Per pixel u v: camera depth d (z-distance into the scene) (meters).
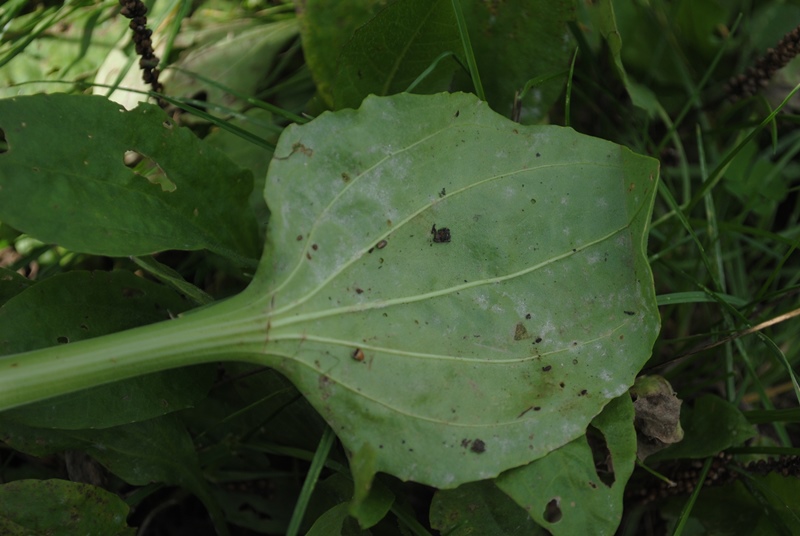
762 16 0.53
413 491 0.47
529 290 0.43
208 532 0.49
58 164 0.42
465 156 0.43
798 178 0.53
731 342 0.49
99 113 0.42
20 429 0.42
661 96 0.54
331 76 0.49
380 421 0.41
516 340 0.42
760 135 0.53
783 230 0.53
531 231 0.43
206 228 0.44
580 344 0.43
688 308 0.50
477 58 0.48
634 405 0.44
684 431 0.47
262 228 0.48
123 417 0.42
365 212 0.42
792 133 0.53
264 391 0.46
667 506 0.47
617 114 0.53
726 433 0.46
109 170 0.42
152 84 0.47
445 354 0.42
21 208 0.41
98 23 0.50
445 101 0.43
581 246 0.43
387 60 0.46
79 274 0.43
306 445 0.46
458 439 0.41
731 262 0.52
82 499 0.42
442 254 0.43
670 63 0.53
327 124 0.42
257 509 0.47
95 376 0.40
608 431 0.42
